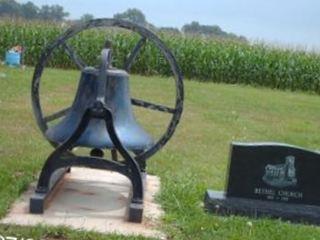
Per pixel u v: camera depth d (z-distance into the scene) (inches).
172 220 162.4
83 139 163.0
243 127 358.0
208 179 213.5
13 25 684.1
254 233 159.5
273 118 418.0
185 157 251.8
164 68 660.1
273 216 175.2
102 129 164.2
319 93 682.8
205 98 484.7
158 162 233.5
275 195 176.9
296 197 177.2
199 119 371.2
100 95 159.6
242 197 176.6
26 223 152.0
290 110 476.4
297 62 679.7
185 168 228.7
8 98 373.1
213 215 172.2
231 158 176.1
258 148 175.8
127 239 147.1
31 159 217.2
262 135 338.0
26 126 287.7
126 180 196.4
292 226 169.5
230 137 316.8
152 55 656.4
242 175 176.1
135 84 543.5
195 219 164.4
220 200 175.0
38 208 158.7
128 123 170.9
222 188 197.5
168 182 199.0
